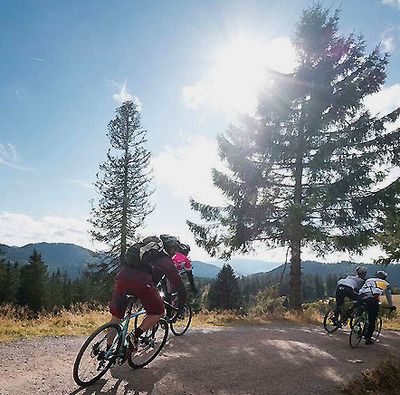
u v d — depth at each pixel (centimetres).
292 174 1698
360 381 512
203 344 695
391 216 1416
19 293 4228
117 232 2706
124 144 2925
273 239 1636
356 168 1446
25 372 488
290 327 1098
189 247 729
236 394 454
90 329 832
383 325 1307
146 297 491
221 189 1711
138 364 530
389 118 1482
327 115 1652
